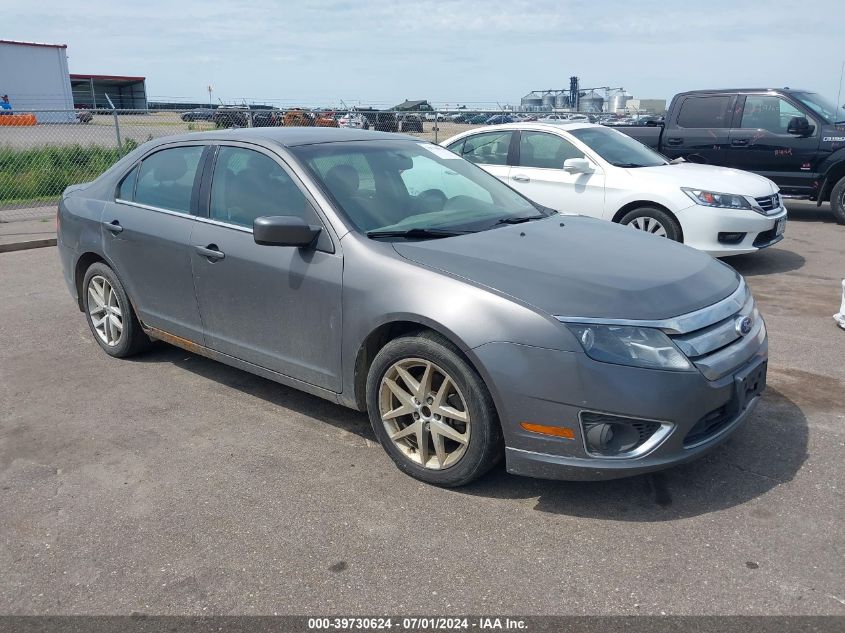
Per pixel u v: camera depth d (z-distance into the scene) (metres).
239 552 3.00
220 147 4.41
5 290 7.41
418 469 3.49
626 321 3.04
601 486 3.43
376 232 3.71
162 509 3.33
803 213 12.15
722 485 3.41
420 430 3.44
